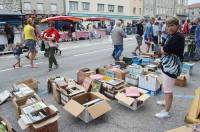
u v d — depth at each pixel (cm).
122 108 529
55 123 404
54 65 991
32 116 414
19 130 444
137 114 501
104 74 711
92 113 450
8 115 506
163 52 453
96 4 4294
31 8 3428
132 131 437
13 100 526
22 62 1077
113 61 1076
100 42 2042
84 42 2064
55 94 568
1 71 904
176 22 428
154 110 519
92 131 439
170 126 452
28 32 932
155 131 436
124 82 605
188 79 732
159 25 1224
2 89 676
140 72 669
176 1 6419
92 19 2748
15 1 3152
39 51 1419
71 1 3900
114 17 4619
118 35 1007
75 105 465
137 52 1323
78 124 464
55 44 900
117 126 454
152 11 5634
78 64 1014
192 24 1245
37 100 500
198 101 455
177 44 432
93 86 598
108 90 577
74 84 592
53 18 2064
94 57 1201
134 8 5122
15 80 768
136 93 538
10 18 1877
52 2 3666
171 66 446
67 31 2252
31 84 626
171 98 470
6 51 1430
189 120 439
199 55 1029
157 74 662
